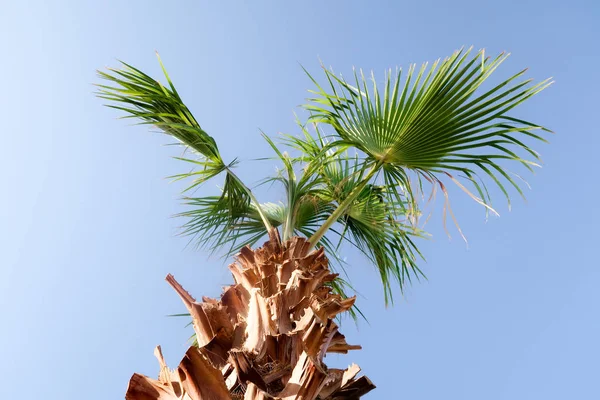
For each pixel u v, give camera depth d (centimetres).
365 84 514
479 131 486
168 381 283
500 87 462
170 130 546
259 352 308
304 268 416
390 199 552
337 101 520
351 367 318
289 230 574
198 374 259
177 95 518
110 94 513
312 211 637
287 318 346
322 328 311
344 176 634
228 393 258
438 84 471
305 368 277
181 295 346
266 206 665
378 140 520
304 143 617
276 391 284
